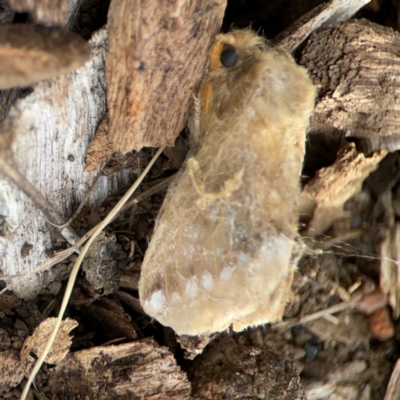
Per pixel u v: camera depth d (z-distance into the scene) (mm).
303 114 159
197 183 160
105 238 169
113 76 156
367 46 167
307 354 177
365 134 170
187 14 152
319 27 168
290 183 161
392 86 168
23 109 154
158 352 170
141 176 165
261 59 157
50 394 171
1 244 164
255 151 159
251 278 160
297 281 176
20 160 157
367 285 176
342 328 177
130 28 153
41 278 170
